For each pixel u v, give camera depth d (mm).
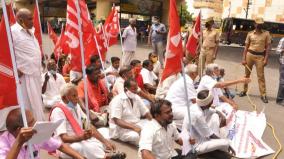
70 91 4730
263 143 6035
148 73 8461
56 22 38469
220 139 5516
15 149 2848
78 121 4828
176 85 6520
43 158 5016
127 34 12617
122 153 4898
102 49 9609
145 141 4273
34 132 2900
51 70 7629
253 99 9695
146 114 6012
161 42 13969
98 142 4914
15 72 3230
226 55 25062
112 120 5848
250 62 9586
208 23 10086
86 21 7250
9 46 3262
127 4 33906
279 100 9289
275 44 40906
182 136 4930
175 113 6234
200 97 5395
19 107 3332
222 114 6090
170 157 4570
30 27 5031
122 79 7082
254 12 49750
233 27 42062
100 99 6816
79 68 6500
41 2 41219
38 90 5199
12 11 5711
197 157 5430
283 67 9156
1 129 4227
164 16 36094
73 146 4641
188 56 8242
